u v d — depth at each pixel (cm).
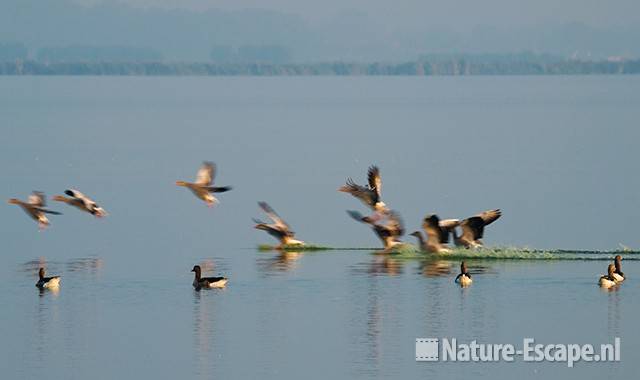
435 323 4022
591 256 5153
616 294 4394
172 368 3581
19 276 4800
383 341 3831
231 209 6844
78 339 3869
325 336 3881
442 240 5100
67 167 9331
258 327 3984
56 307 4259
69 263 5100
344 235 5916
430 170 8956
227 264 5025
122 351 3744
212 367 3591
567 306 4231
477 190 7638
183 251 5397
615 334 3906
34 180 8350
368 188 5062
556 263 4972
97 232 5997
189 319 4091
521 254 5138
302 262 5047
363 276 4706
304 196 7412
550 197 7281
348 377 3509
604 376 3559
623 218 6394
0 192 7644
